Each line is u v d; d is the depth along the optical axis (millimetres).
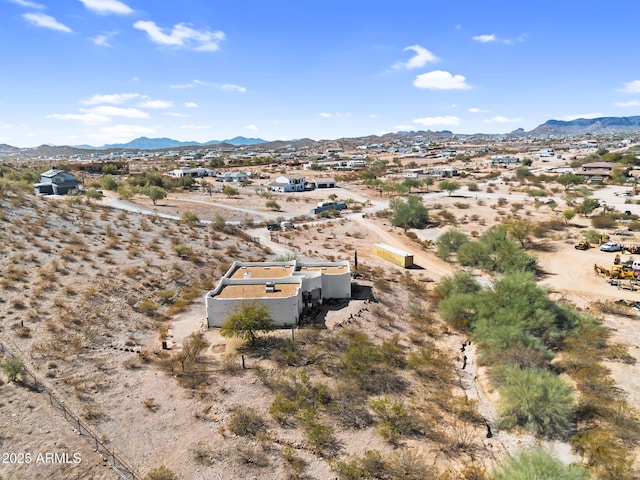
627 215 80812
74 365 29109
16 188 72625
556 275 54312
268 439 23812
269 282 40438
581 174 139000
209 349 32969
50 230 52406
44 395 25625
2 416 23359
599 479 21828
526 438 25266
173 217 83375
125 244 52750
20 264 41375
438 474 22094
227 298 36656
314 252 62719
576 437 24859
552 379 28219
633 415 26297
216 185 145500
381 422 25797
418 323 40312
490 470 22422
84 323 34219
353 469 21656
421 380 30594
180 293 42844
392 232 78125
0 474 19672
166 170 192125
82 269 43000
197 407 26141
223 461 22125
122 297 39406
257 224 83438
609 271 52969
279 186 132625
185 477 20953
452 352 35219
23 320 33031
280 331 36094
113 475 20453
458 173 162625
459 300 40781
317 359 31938
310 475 21594
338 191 133625
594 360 32469
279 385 28406
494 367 31703
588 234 67312
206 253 54875
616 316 41625
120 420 24438
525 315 36281
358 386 28938
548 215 86188
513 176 147500
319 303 42000
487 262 57219
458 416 27000
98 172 172875
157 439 23297
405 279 51969
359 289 46156
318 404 26906
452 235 64938
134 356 31219
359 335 35438
